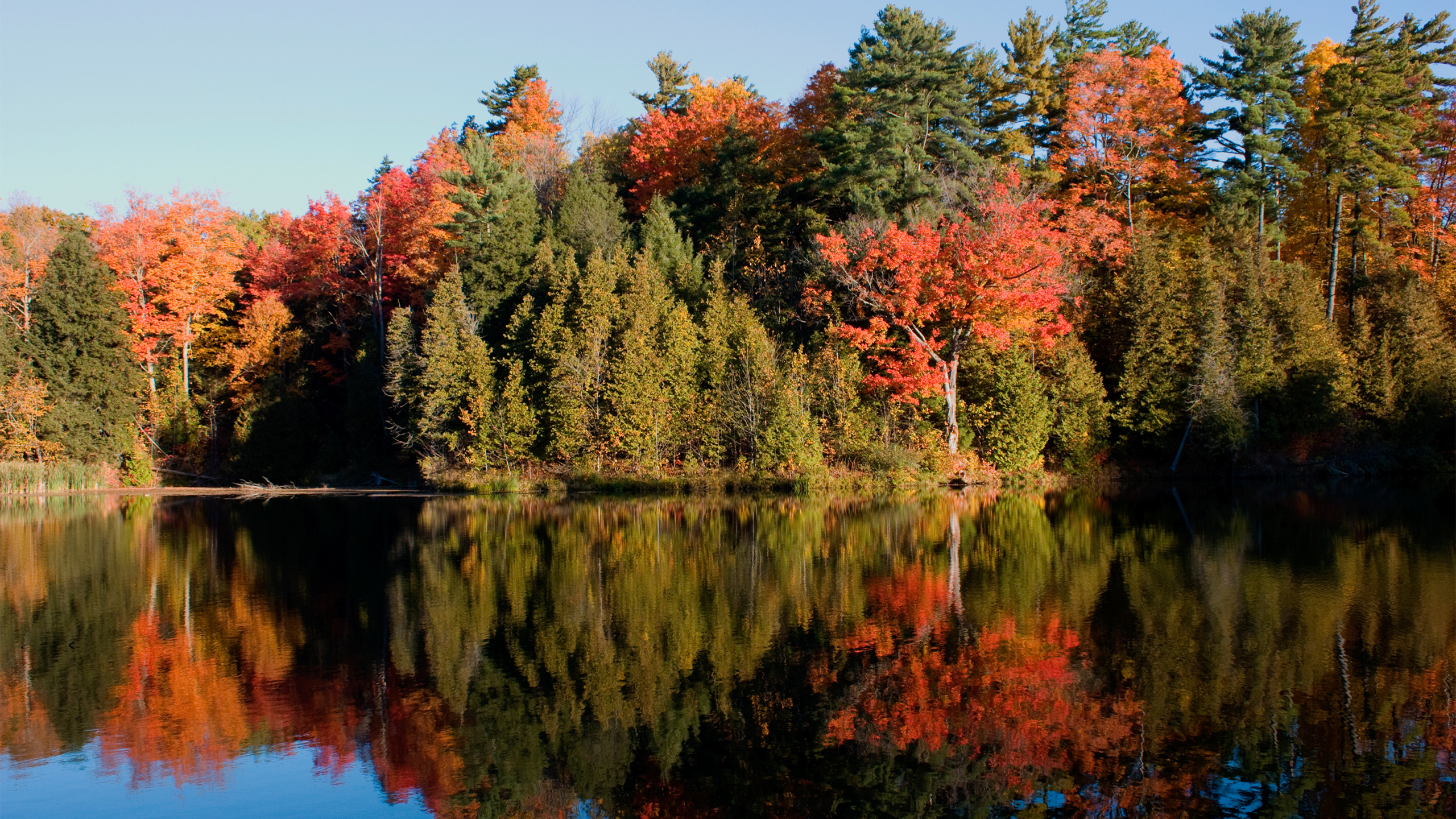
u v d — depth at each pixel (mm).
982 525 27672
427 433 42156
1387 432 43531
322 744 11352
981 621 15805
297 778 10453
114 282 50406
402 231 52625
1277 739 10617
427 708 12414
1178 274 41562
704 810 9531
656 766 10516
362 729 11805
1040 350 41344
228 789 10156
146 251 51750
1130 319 40875
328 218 55062
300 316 57125
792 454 37719
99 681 13820
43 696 13203
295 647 15383
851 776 10117
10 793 10125
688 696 12641
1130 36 54531
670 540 25703
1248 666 13102
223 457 52031
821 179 43719
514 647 15078
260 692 13195
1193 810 9000
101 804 9828
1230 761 10062
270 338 51562
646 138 56688
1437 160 48875
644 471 39188
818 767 10383
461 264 47250
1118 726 11172
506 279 45375
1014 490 38375
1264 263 42562
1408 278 44594
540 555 23641
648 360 39062
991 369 39781
